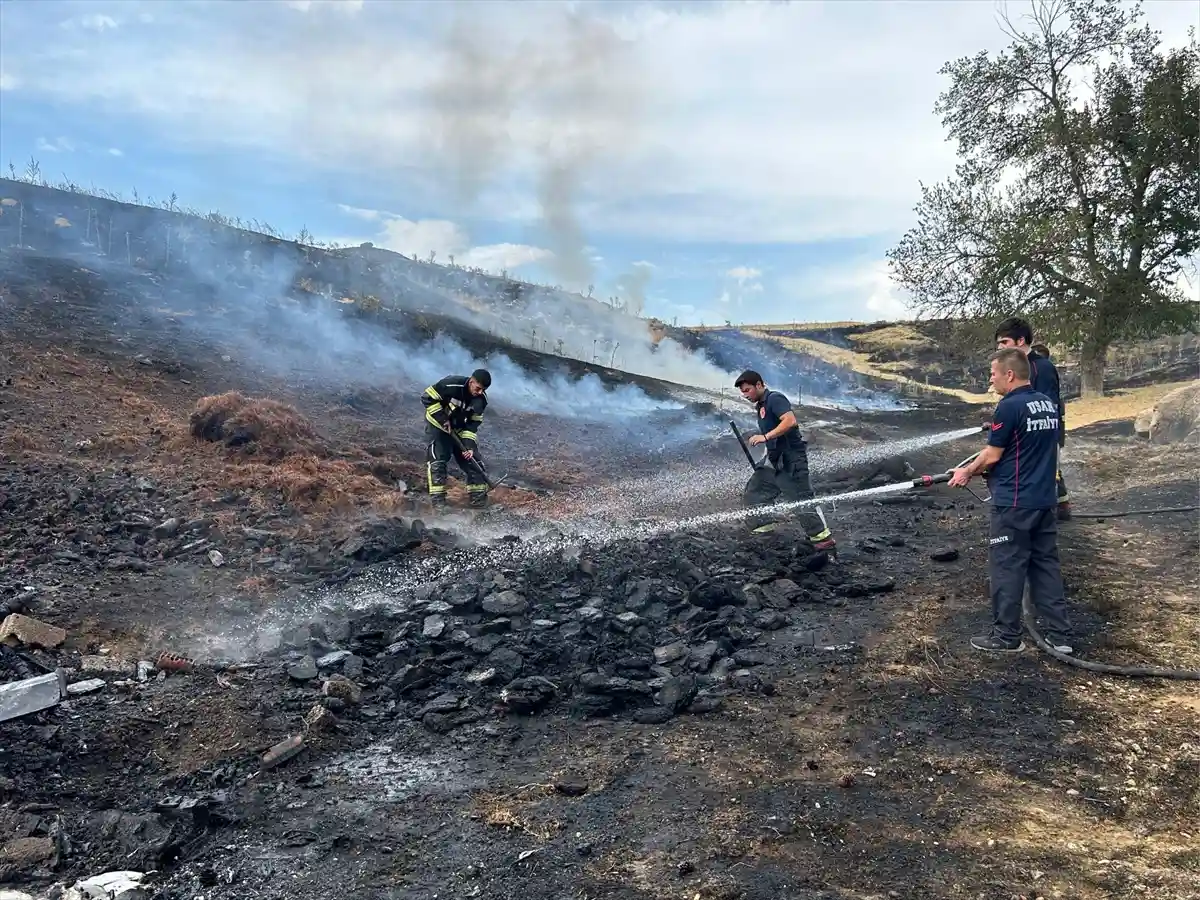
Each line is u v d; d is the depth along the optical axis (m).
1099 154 20.45
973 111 22.20
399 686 4.51
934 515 8.95
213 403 9.37
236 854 3.05
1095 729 3.75
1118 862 2.73
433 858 2.98
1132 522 7.61
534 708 4.26
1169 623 5.00
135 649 4.69
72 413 9.44
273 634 5.08
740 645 5.13
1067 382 28.73
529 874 2.84
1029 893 2.58
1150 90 19.75
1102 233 20.09
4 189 19.02
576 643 5.01
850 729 3.89
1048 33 21.00
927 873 2.71
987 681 4.36
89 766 3.60
